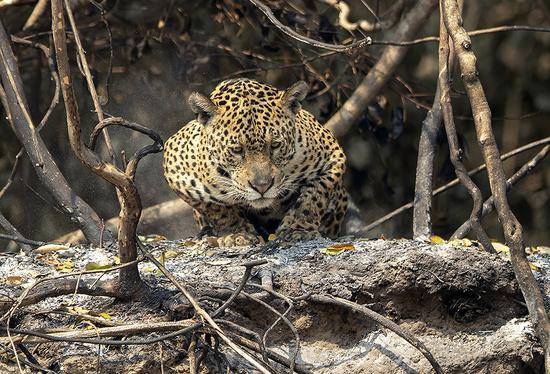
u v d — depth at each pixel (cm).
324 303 881
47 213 1698
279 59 1582
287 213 1098
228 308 878
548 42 2158
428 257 902
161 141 827
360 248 972
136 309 878
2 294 876
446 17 957
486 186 2116
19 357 820
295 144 1105
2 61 1194
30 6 1612
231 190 1108
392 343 884
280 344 890
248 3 1493
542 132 2186
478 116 932
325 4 1650
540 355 893
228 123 1098
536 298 878
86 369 838
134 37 1564
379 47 1762
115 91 1639
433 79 2005
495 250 999
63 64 777
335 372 870
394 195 1856
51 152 1722
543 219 2191
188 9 1559
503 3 2150
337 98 1582
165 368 845
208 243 1084
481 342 896
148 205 1678
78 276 868
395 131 1553
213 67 1631
